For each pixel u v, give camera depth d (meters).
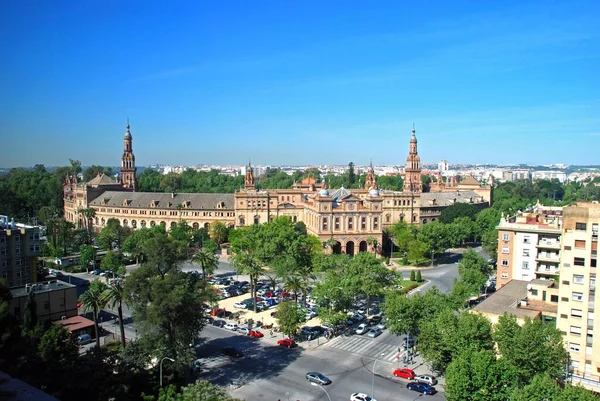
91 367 74.81
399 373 90.62
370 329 115.31
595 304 84.19
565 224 87.50
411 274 158.38
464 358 73.75
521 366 76.75
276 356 100.00
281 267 133.12
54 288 113.00
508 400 71.00
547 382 66.44
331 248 191.38
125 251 182.25
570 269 86.69
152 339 84.44
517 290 110.38
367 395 81.81
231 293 144.50
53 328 79.50
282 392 83.94
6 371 74.06
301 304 130.00
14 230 129.12
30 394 59.03
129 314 125.88
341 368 94.19
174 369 83.94
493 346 83.06
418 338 89.56
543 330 78.62
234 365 95.31
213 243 197.25
